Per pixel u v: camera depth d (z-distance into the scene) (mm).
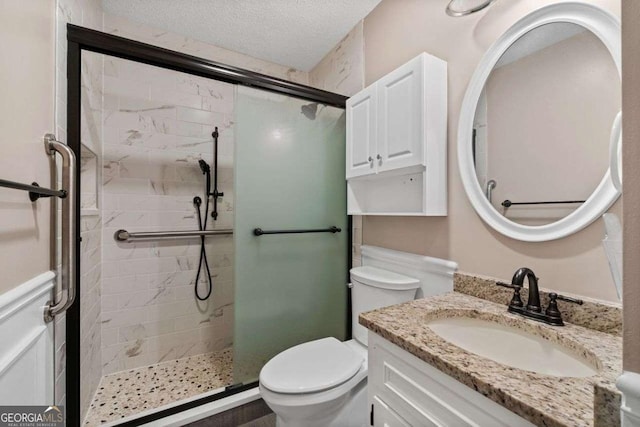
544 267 1004
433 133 1297
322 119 1893
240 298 1635
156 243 2057
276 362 1277
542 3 1021
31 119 834
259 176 1682
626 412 364
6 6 697
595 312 851
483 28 1207
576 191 931
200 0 1750
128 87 1958
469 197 1227
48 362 945
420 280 1463
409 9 1572
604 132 874
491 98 1168
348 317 1999
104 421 1448
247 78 1597
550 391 562
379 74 1793
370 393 955
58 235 1041
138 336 1997
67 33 1178
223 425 1486
